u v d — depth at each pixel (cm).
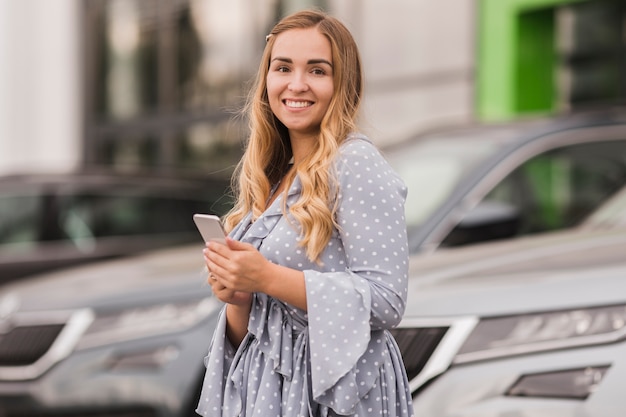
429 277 401
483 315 363
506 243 445
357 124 295
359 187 276
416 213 531
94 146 1853
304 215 275
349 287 268
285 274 270
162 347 530
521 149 558
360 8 1412
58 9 1884
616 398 332
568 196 564
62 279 601
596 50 1175
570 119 584
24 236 843
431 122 1323
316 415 280
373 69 1402
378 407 281
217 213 863
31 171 888
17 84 1911
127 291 550
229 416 291
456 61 1284
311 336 268
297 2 1481
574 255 391
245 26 1556
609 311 350
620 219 489
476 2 1255
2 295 589
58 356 542
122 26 1797
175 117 1695
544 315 356
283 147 308
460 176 544
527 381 345
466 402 348
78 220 848
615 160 576
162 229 853
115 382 530
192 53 1656
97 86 1845
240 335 299
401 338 367
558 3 1162
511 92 1220
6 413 545
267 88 299
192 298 539
